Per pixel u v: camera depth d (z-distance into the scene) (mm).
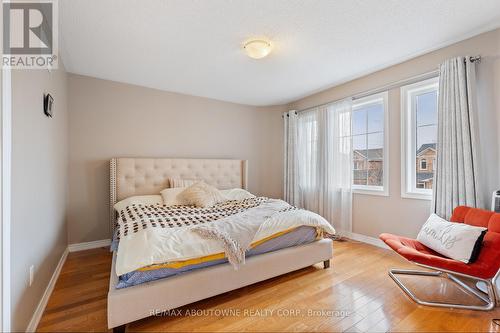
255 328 1563
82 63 2818
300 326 1580
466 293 1957
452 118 2340
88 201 3182
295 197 4203
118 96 3396
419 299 1871
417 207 2773
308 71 3117
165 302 1594
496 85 2178
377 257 2770
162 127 3730
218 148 4277
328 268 2475
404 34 2270
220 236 1857
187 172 3793
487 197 2217
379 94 3148
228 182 4184
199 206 3041
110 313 1423
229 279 1869
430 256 1756
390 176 3037
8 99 1234
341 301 1866
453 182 2326
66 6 1807
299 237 2346
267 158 4680
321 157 3865
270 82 3500
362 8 1887
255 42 2309
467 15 1988
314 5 1847
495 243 1670
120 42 2357
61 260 2564
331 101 3756
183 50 2533
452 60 2361
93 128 3225
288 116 4398
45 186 1957
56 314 1695
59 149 2537
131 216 2340
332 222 3668
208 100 4180
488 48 2227
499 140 2156
